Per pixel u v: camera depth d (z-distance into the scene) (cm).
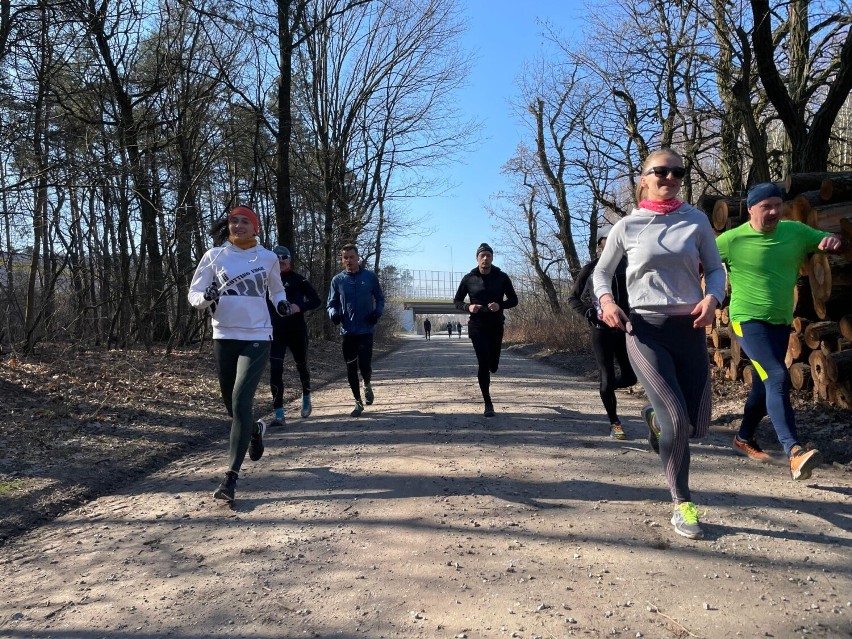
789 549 296
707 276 321
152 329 1330
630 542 308
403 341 4997
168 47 1234
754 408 451
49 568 299
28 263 1200
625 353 542
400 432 590
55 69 939
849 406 544
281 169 1540
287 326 655
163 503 396
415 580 271
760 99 1223
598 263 349
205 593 265
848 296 554
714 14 1076
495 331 665
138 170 1032
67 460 486
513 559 291
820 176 634
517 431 581
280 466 479
